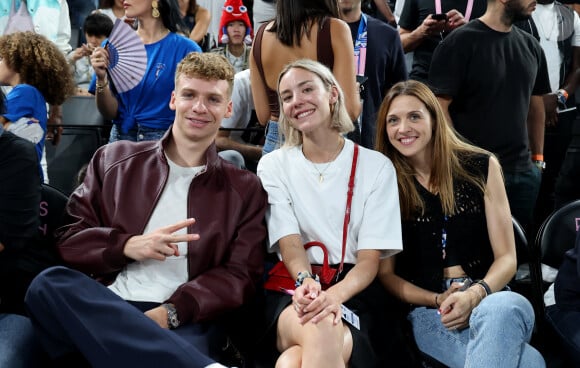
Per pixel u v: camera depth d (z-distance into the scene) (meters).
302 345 1.97
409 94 2.34
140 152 2.24
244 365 2.19
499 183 2.39
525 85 3.00
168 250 2.04
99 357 1.87
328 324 1.96
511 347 1.99
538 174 3.10
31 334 2.07
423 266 2.36
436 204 2.36
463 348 2.15
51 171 3.04
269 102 2.67
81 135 3.07
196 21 4.05
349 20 3.00
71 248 2.13
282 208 2.25
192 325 2.07
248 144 3.11
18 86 2.75
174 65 2.92
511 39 2.97
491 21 2.94
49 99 2.87
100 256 2.10
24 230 2.15
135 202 2.18
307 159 2.31
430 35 3.36
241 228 2.19
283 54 2.56
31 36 2.83
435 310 2.28
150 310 2.03
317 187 2.27
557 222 2.56
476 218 2.36
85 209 2.20
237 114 3.07
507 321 2.00
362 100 2.95
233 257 2.16
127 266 2.18
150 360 1.84
